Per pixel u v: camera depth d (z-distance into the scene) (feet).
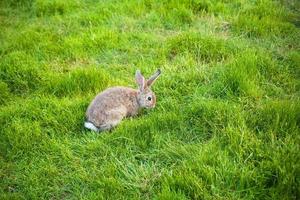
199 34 36.14
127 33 37.73
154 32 38.32
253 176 23.18
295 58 33.24
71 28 39.42
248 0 42.83
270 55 33.99
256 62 32.14
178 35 36.17
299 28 38.04
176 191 23.09
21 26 41.04
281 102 27.91
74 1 43.52
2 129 28.53
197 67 33.06
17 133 27.68
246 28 37.63
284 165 23.24
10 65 33.96
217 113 27.48
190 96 30.27
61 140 27.63
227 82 30.45
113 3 42.60
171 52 35.37
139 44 36.50
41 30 39.34
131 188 23.71
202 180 23.36
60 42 37.42
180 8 40.40
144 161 25.76
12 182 25.14
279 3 42.27
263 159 24.22
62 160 26.04
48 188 24.47
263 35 36.99
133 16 40.70
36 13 42.86
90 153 26.27
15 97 31.91
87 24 40.01
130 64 34.40
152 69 33.27
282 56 34.09
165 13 40.27
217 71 32.07
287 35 37.01
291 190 22.41
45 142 26.99
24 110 29.55
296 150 24.22
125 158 25.54
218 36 36.96
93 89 31.94
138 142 26.43
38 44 37.01
